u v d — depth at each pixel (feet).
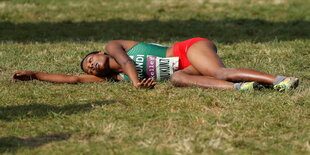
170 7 115.34
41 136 28.96
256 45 63.67
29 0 123.75
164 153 25.90
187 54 41.57
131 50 43.21
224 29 85.51
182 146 26.50
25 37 77.82
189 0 124.67
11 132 29.71
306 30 82.12
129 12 108.06
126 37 77.56
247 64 51.24
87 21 96.78
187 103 35.65
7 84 42.42
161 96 37.68
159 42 71.20
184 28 87.25
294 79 37.60
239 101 35.70
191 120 31.60
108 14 105.40
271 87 38.78
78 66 51.37
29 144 27.55
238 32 81.25
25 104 36.04
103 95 38.32
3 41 72.28
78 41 71.10
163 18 100.07
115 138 28.40
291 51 57.62
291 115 32.45
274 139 28.19
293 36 75.00
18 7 113.60
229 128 30.01
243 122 30.91
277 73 46.83
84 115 32.89
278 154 25.94
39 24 92.94
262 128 30.01
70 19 99.35
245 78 38.78
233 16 101.45
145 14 105.19
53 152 26.25
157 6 116.47
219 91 38.27
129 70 41.29
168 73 42.42
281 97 36.24
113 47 42.86
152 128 29.99
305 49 59.47
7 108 34.96
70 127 30.42
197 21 95.50
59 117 32.63
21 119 32.30
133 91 39.34
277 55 55.93
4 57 56.03
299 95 36.63
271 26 88.69
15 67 50.85
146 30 85.30
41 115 33.12
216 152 26.08
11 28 88.22
